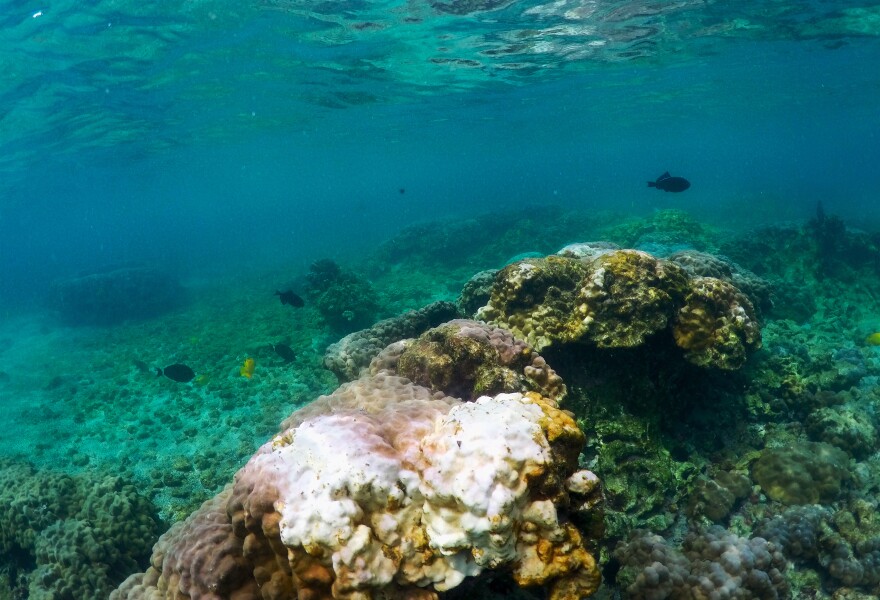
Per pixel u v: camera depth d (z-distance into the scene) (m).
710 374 7.33
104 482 7.32
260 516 3.09
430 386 6.09
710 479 6.45
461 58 19.94
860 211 37.38
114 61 15.84
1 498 7.50
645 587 4.52
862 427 6.97
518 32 16.95
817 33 19.97
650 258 6.71
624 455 6.16
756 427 7.31
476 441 2.86
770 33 19.55
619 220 28.91
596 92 31.42
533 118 41.69
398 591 2.90
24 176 35.81
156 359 16.73
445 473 2.82
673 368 6.85
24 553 7.17
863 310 13.33
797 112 54.00
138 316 25.67
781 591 4.79
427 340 6.50
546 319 6.70
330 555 2.84
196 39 15.27
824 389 8.41
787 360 8.12
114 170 42.44
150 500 7.87
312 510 2.88
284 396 11.33
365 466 2.96
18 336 24.97
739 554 4.77
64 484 7.51
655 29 18.00
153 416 11.76
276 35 15.62
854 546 5.48
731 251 16.36
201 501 7.98
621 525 5.50
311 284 19.25
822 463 6.24
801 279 15.05
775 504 6.07
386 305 18.00
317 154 57.31
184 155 41.28
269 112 28.12
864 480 6.36
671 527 5.82
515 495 2.69
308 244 54.12
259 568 3.23
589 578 2.81
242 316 21.55
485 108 33.78
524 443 2.83
